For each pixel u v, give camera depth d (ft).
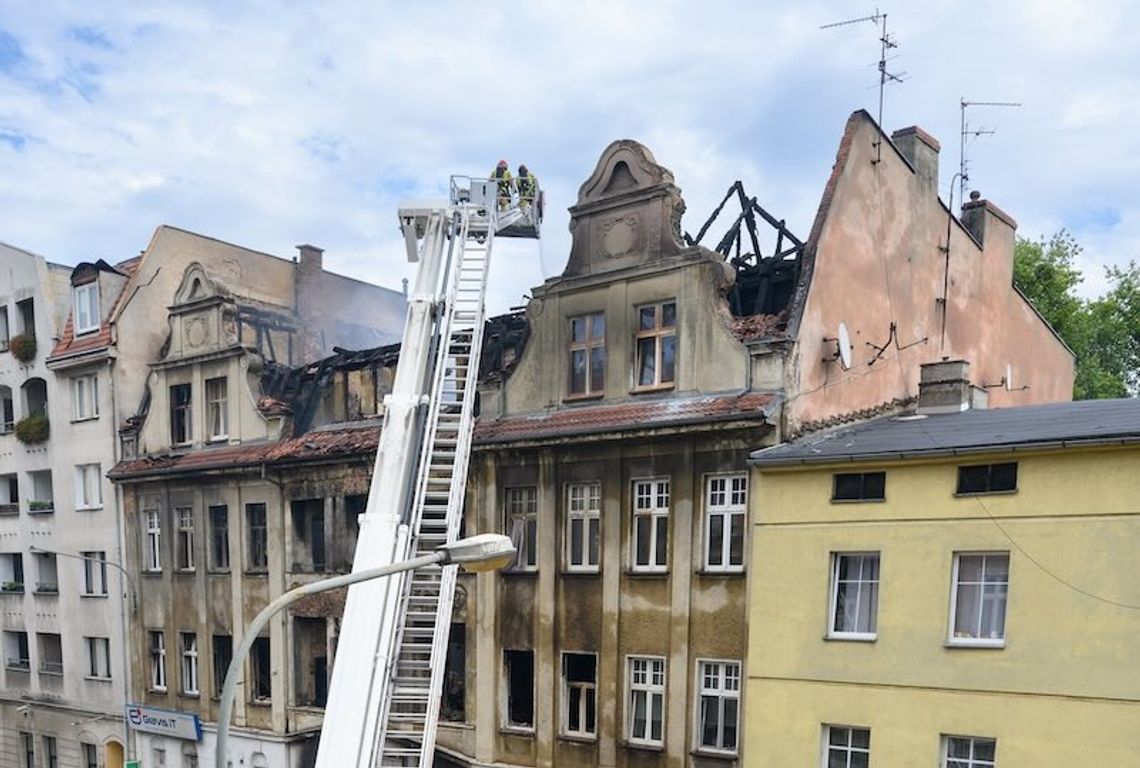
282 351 102.99
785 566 52.13
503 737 62.85
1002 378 83.41
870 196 63.57
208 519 82.43
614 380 61.36
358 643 41.39
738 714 53.62
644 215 60.90
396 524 46.01
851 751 49.93
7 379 102.78
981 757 46.26
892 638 48.55
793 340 53.98
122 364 90.79
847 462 49.78
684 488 56.08
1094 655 43.01
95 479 93.25
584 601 60.03
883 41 67.10
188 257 96.89
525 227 65.57
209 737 80.38
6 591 102.73
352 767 38.27
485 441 63.72
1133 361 127.44
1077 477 44.01
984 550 46.39
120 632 89.51
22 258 101.35
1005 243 84.69
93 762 92.99
